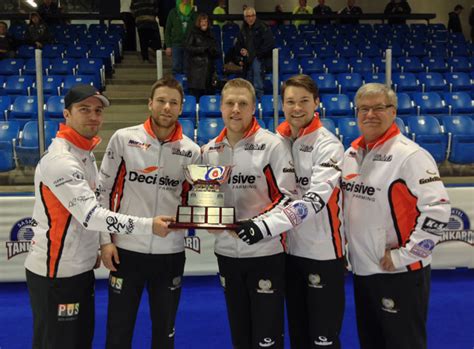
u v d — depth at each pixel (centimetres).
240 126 246
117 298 255
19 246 445
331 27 1229
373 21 1478
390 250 232
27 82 844
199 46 752
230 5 1398
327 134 250
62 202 229
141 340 345
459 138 613
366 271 244
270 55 770
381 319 242
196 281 466
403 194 232
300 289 263
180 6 836
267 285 250
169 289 259
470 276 470
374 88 240
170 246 255
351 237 249
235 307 260
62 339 238
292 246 259
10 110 727
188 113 721
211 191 237
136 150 253
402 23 1304
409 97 772
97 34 1159
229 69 830
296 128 257
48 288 236
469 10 1454
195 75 755
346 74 870
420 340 236
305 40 1149
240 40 767
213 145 263
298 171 255
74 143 239
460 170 621
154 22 1044
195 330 362
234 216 234
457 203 467
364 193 242
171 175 257
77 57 1035
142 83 990
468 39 1455
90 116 237
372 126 239
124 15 1189
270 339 251
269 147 249
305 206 229
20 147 554
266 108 725
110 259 250
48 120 661
